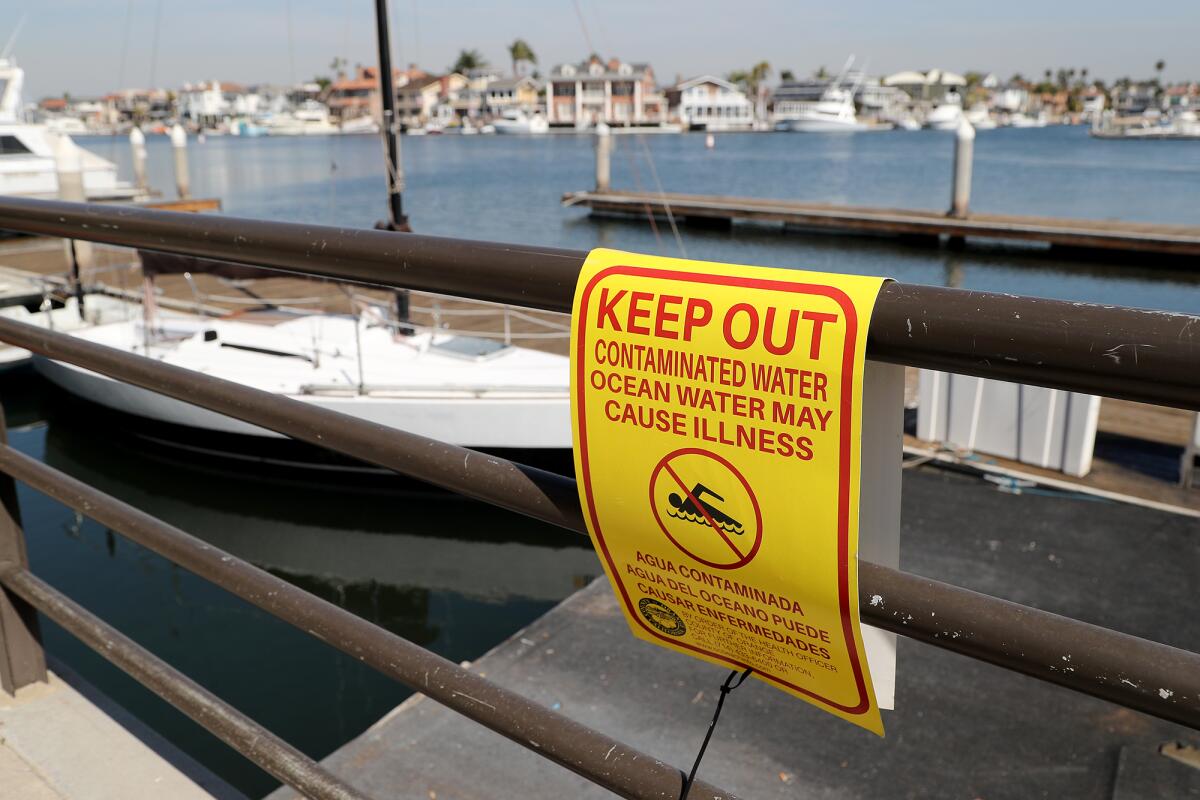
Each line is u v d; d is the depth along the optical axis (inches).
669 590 25.2
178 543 45.5
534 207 1277.1
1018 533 189.9
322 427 35.6
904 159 2354.8
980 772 110.0
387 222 402.3
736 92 4658.0
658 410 22.8
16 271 589.9
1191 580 167.2
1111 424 280.4
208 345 346.3
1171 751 112.6
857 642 21.8
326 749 199.5
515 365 331.6
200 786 61.6
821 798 104.9
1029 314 19.5
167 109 5472.4
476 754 109.1
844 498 20.2
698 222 1101.7
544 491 28.7
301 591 40.6
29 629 70.6
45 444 395.5
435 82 5103.3
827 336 19.8
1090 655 20.9
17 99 856.3
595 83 4434.1
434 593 287.0
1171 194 1401.3
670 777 28.7
